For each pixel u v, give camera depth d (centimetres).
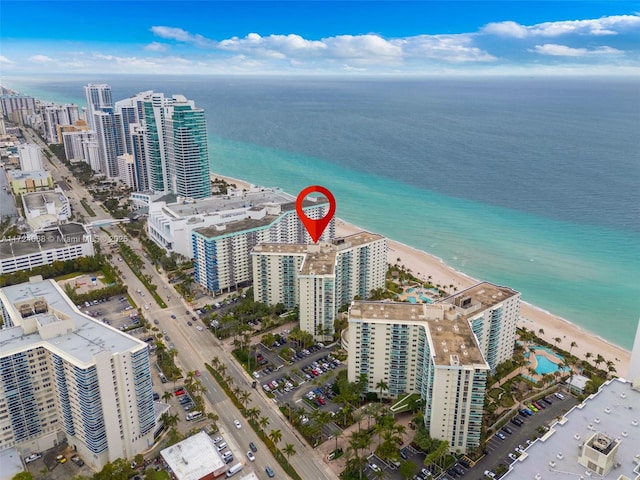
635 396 19462
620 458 16338
